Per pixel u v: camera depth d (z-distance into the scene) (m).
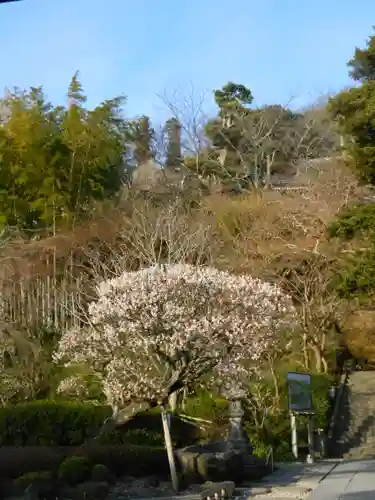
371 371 30.14
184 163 40.06
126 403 14.07
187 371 12.97
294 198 28.59
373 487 12.52
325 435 23.14
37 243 23.72
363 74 19.05
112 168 28.78
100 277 21.55
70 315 22.27
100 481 11.73
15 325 20.70
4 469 11.73
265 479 14.18
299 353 26.97
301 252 26.17
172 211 26.00
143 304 12.55
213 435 18.17
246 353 13.32
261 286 13.95
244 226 28.14
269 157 41.09
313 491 12.22
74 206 25.91
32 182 24.84
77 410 16.28
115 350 13.56
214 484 11.95
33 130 24.78
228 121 43.78
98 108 26.72
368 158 18.08
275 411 21.38
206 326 12.52
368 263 16.92
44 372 19.39
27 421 15.87
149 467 13.27
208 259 24.86
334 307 26.16
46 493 10.91
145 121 43.38
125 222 25.28
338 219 18.53
